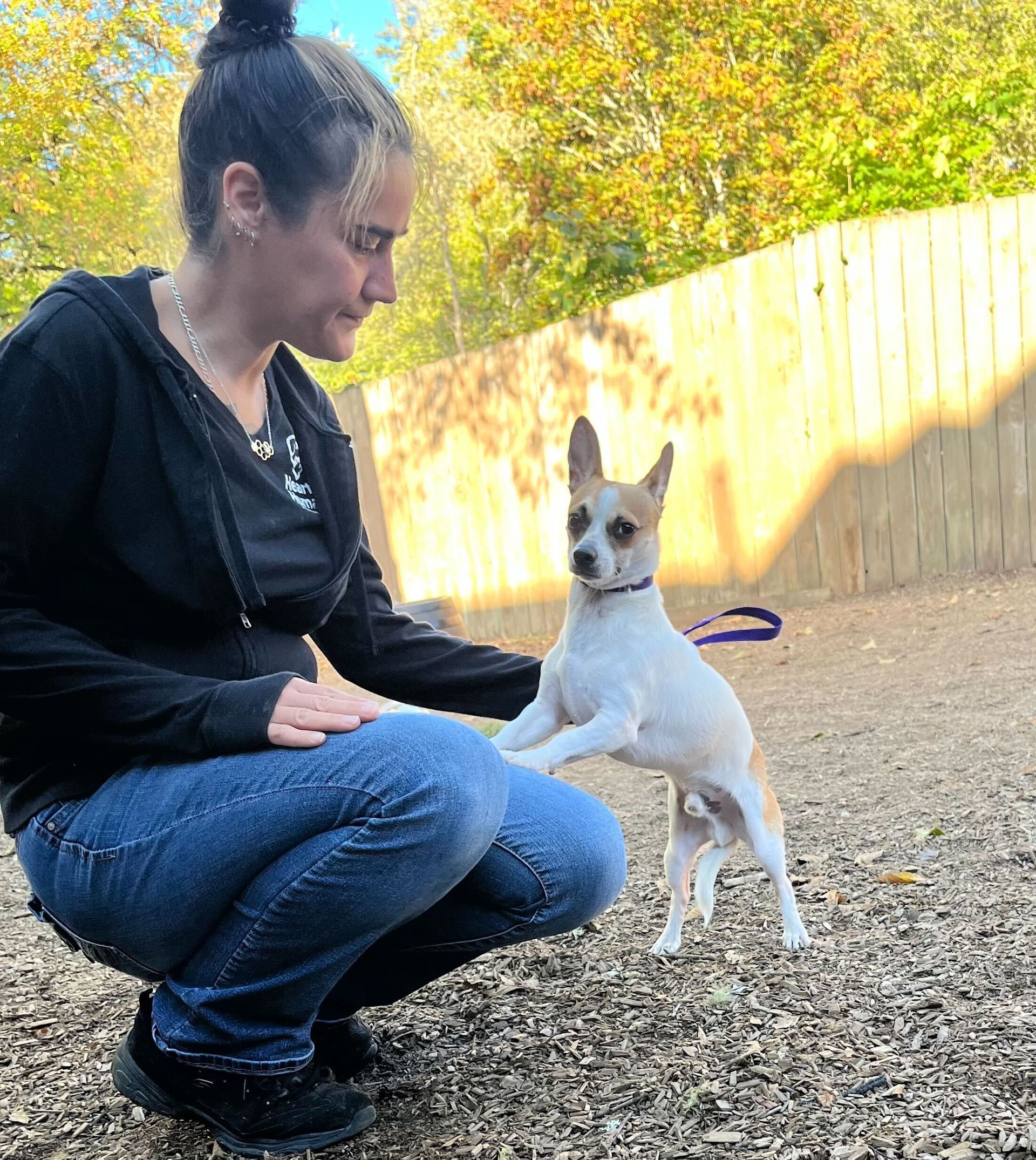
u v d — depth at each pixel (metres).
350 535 2.12
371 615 2.37
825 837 3.46
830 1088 1.97
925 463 7.42
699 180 12.72
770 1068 2.06
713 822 2.89
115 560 1.84
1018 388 7.27
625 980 2.56
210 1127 1.92
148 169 7.02
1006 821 3.30
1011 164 13.05
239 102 1.79
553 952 2.76
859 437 7.45
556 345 8.11
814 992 2.38
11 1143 2.01
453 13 15.10
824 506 7.54
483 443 8.53
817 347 7.42
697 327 7.66
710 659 6.78
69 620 1.89
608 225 10.92
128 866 1.76
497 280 14.60
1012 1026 2.11
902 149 10.48
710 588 7.89
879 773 4.08
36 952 2.96
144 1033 1.98
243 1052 1.83
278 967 1.80
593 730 2.72
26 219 11.08
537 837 2.05
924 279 7.28
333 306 1.91
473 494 8.66
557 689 2.87
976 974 2.36
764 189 11.88
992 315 7.25
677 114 12.70
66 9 10.50
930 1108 1.88
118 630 1.90
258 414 2.05
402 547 9.12
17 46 10.35
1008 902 2.72
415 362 17.23
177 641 1.92
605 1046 2.23
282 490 2.01
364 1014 2.48
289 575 2.00
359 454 9.22
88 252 11.27
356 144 1.80
